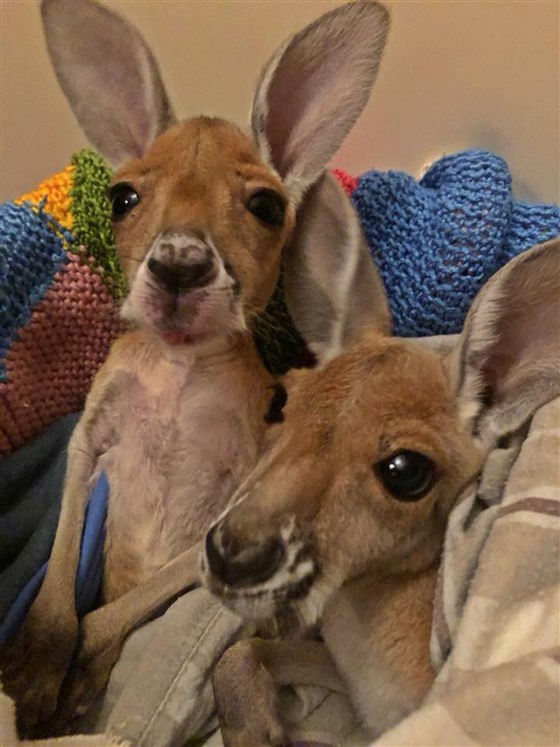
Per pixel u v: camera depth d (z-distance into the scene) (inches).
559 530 8.0
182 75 13.7
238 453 11.9
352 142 14.1
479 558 8.4
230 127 11.7
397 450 8.7
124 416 12.2
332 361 9.6
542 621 7.6
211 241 10.1
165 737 9.9
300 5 13.0
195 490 11.9
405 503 8.7
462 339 9.3
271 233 11.1
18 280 11.9
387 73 13.5
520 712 6.6
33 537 11.8
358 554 8.6
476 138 13.8
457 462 9.2
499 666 7.1
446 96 13.6
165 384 11.9
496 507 8.7
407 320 12.6
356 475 8.6
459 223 12.3
